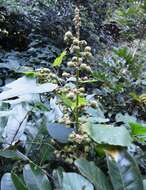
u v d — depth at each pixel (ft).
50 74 1.57
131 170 1.18
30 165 1.20
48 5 6.43
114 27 7.36
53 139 1.38
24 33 6.42
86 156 1.30
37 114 1.58
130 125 1.44
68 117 1.39
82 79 1.48
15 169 1.36
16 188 1.10
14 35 6.44
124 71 3.55
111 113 2.71
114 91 3.03
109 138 1.23
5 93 1.35
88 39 6.18
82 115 1.49
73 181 1.12
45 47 5.79
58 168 1.25
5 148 1.36
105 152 1.23
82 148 1.31
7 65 3.94
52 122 1.43
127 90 3.34
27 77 1.50
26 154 1.36
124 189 1.14
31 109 1.53
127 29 6.03
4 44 6.45
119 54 3.69
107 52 5.88
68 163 1.30
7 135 1.39
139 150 1.59
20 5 6.40
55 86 1.33
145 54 4.17
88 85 3.22
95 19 7.23
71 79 1.48
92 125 1.28
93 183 1.15
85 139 1.27
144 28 5.84
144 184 1.21
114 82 3.26
